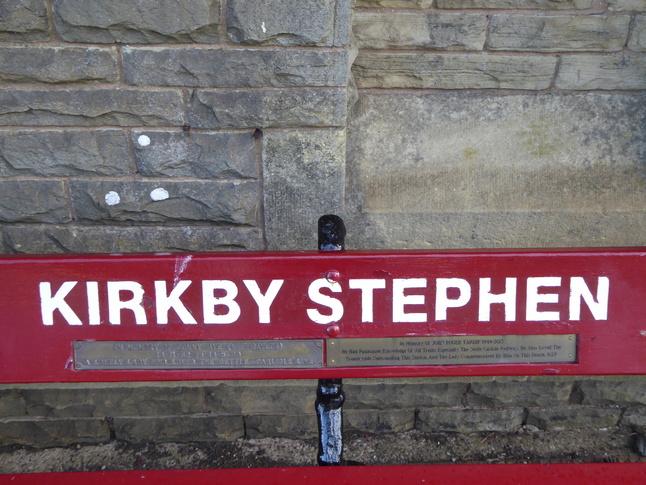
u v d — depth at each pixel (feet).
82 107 6.38
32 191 6.67
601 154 7.38
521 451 7.88
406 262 4.29
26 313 4.32
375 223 7.18
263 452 7.80
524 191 7.27
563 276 4.29
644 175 7.34
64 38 6.15
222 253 4.35
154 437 7.90
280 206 6.85
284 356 4.47
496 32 7.20
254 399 7.78
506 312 4.36
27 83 6.28
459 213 7.18
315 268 4.31
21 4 5.98
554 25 7.18
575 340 4.41
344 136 6.66
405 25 7.18
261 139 6.61
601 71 7.37
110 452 7.79
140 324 4.37
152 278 4.30
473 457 7.79
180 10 6.07
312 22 6.16
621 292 4.30
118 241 6.96
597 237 7.30
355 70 7.36
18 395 7.56
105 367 4.46
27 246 6.91
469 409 8.00
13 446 7.84
